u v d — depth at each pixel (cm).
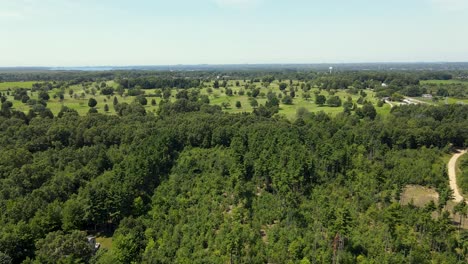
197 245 7875
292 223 8506
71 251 7175
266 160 10681
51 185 9850
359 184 10325
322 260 7275
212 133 13688
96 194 9138
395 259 7200
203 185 10300
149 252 7556
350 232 8075
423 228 8469
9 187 9500
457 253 7806
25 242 7619
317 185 10419
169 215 8988
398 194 10050
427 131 14488
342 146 12394
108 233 9156
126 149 12681
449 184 11744
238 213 8731
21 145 12462
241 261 7356
